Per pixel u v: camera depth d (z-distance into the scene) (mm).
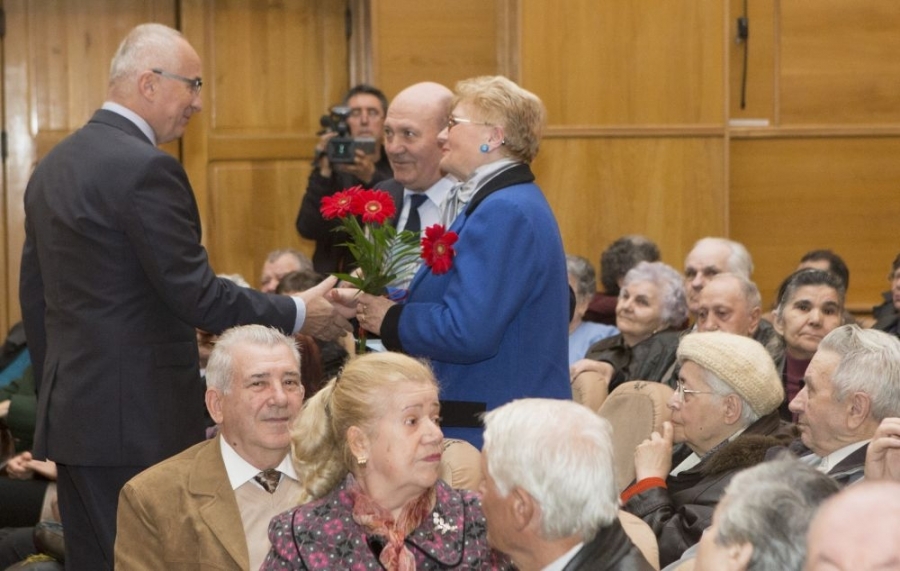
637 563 2090
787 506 1879
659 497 3137
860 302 6672
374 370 2455
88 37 6684
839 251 6676
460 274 3133
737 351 3357
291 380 2943
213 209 6688
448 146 3314
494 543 2176
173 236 3348
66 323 3416
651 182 6340
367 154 5438
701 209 6363
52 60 6676
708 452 3389
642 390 3826
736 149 6617
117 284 3379
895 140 6676
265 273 5484
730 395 3340
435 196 3793
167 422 3412
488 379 3199
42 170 3516
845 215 6664
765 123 6637
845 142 6664
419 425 2428
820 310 4273
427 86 3775
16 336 5926
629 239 5738
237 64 6688
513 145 3264
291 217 6758
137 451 3369
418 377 2459
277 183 6746
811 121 6648
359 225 3617
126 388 3369
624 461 3771
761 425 3350
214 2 6656
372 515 2398
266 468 2938
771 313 4945
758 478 1947
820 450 3033
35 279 3607
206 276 3385
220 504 2873
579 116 6309
